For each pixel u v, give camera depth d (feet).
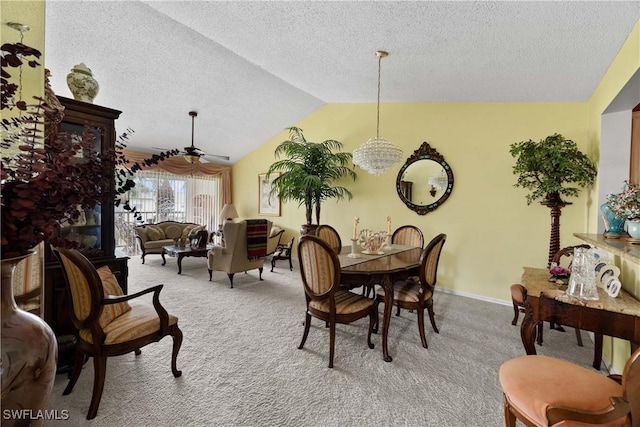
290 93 16.17
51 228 3.10
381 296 8.84
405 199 14.78
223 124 18.47
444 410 5.77
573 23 6.56
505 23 6.89
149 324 6.19
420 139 14.38
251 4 7.82
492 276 12.63
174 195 22.61
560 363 4.50
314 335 8.98
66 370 6.75
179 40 11.07
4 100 3.22
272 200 21.97
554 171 9.50
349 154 16.62
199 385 6.40
